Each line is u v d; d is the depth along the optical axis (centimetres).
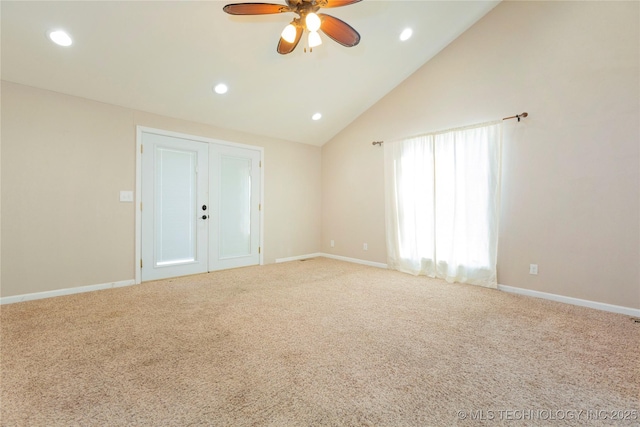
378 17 311
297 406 141
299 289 341
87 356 186
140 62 294
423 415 136
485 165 345
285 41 235
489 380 164
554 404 144
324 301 298
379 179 472
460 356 190
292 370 173
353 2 208
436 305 288
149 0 236
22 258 290
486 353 194
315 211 568
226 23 272
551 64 305
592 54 281
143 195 365
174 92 346
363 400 146
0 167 278
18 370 170
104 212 336
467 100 368
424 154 403
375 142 470
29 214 292
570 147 293
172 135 388
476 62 360
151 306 280
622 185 267
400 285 359
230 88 360
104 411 137
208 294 320
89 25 246
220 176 439
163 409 138
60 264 310
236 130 455
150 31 262
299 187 541
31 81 288
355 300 302
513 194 330
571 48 293
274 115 438
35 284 297
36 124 295
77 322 240
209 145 425
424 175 403
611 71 271
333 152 550
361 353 193
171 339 211
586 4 284
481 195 349
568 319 253
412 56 388
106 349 195
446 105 388
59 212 308
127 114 352
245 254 470
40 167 297
